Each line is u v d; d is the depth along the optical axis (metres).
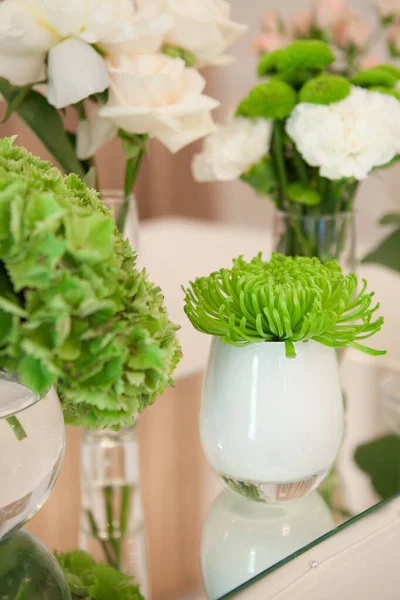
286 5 2.16
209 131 0.79
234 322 0.55
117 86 0.69
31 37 0.65
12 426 0.47
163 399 0.86
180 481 0.69
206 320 0.56
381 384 0.89
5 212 0.39
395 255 0.94
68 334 0.40
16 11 0.65
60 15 0.64
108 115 0.69
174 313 1.11
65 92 0.66
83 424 0.52
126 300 0.44
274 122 0.83
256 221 2.53
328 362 0.58
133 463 0.72
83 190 0.51
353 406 0.84
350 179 0.82
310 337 0.56
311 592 0.53
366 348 0.58
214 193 2.60
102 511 0.64
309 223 0.84
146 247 1.49
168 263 1.38
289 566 0.56
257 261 0.61
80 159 0.78
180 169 2.56
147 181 2.49
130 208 0.77
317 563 0.56
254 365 0.56
